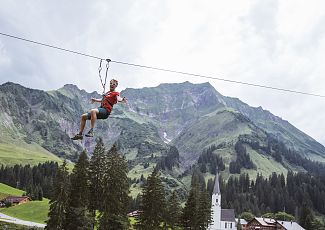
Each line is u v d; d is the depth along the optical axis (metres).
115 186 86.69
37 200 181.50
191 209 103.56
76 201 85.81
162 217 95.19
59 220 81.50
